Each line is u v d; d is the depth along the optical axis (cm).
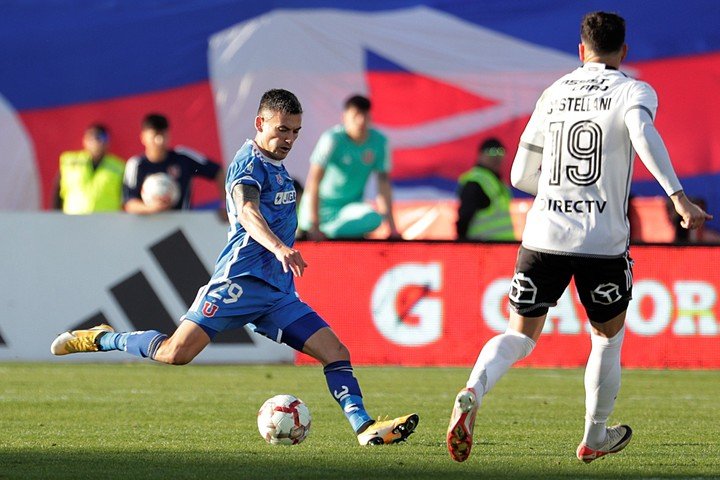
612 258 1898
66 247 4197
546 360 4172
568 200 1908
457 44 6347
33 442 2342
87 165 5250
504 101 6319
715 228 6125
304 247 4194
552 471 1984
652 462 2106
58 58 6419
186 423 2672
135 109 6388
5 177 6412
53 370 3966
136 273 4178
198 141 6356
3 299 4212
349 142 4422
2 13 6462
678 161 6219
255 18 6391
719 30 6231
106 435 2456
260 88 6375
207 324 2170
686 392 3459
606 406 2016
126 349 2283
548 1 6325
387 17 6378
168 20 6412
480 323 4147
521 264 1956
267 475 1912
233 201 2098
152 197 4156
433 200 6291
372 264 4178
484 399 3253
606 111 1891
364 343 4188
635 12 6275
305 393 3331
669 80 6247
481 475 1930
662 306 4134
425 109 6356
